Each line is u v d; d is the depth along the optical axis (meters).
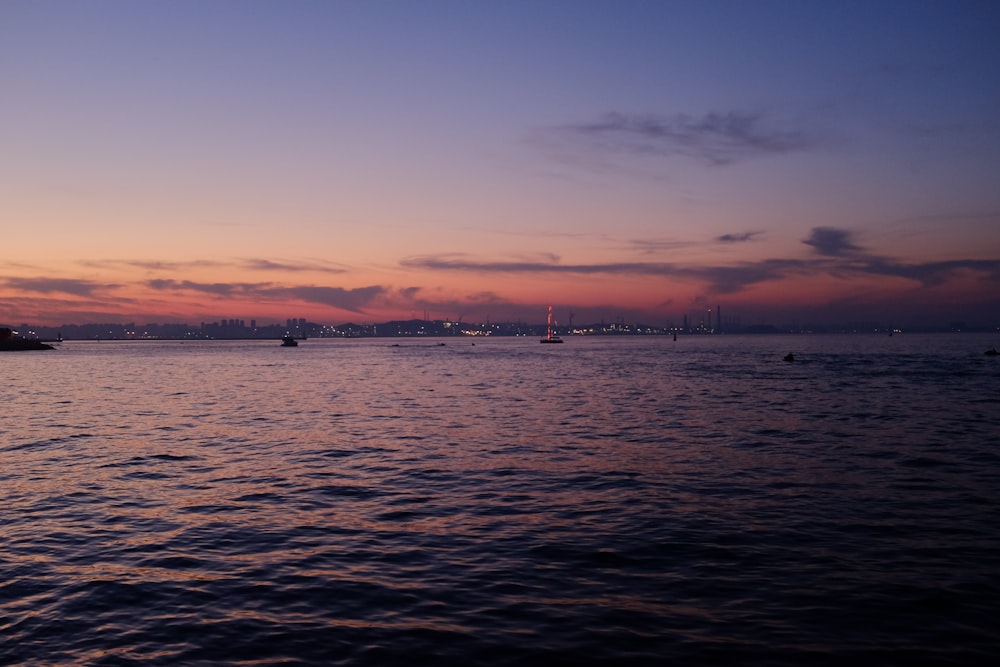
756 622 10.52
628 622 10.57
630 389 60.84
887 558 13.54
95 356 185.75
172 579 12.71
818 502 18.36
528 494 19.67
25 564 13.62
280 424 37.19
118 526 16.50
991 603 11.16
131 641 10.05
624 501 18.67
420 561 13.63
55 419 39.84
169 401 51.91
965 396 51.16
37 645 9.93
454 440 30.69
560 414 41.03
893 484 20.61
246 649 9.77
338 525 16.47
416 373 94.12
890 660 9.27
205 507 18.39
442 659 9.41
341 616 10.92
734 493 19.55
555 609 11.10
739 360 129.00
